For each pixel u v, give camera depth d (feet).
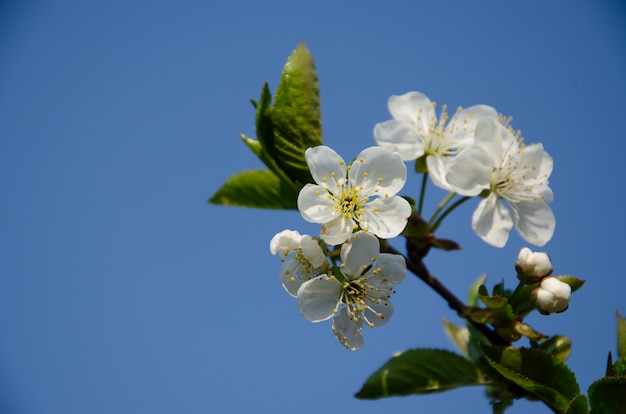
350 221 1.68
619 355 1.70
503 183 1.75
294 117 1.73
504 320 1.70
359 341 1.69
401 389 1.74
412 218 1.72
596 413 1.66
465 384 1.74
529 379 1.67
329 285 1.68
